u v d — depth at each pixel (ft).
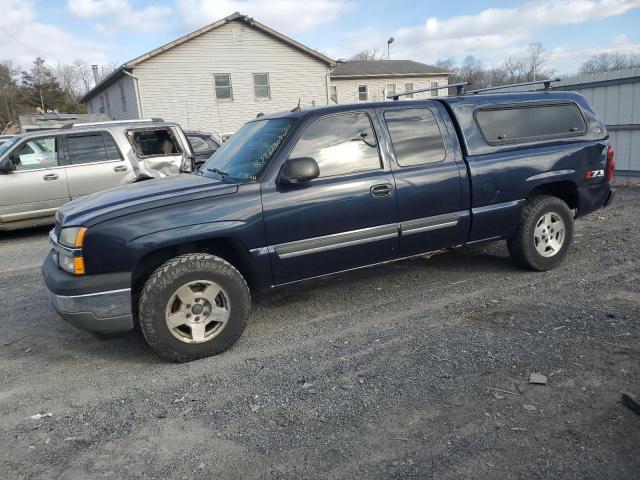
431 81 123.95
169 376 12.05
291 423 9.82
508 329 13.28
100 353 13.58
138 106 78.07
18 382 12.22
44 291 19.38
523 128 17.02
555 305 14.65
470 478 8.02
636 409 9.42
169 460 8.97
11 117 189.57
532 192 17.35
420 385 10.85
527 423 9.32
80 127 30.22
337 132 14.29
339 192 13.91
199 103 81.46
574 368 11.09
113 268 11.93
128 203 12.50
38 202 28.96
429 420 9.60
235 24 81.30
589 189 18.08
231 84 82.89
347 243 14.24
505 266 18.62
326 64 88.94
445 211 15.55
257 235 13.12
